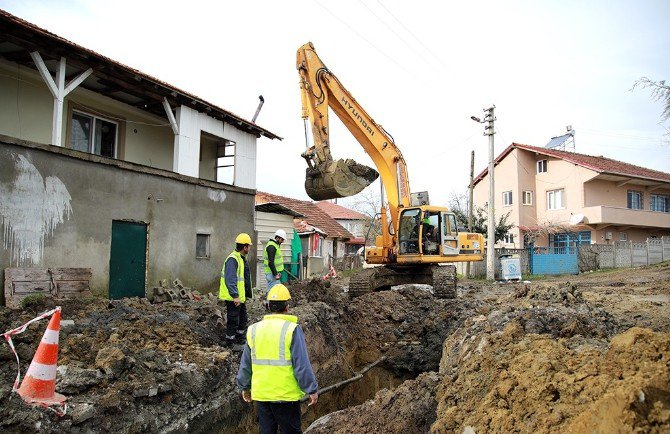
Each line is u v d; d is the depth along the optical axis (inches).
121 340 254.7
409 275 552.7
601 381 137.9
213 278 496.7
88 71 379.9
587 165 1166.3
